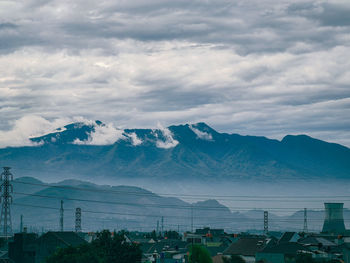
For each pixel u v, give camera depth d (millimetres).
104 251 153875
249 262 172625
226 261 145875
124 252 155875
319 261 155625
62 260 139000
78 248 146625
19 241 173875
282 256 162000
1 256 183375
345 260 171625
